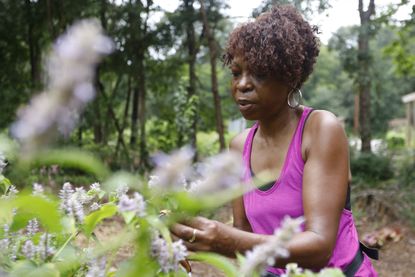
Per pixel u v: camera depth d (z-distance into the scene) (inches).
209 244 36.7
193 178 26.2
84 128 440.5
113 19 465.1
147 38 471.8
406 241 251.4
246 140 60.3
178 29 474.3
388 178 450.6
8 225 33.9
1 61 458.9
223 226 37.5
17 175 19.8
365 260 55.5
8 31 453.7
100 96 467.2
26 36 467.5
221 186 25.2
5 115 370.3
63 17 417.4
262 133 58.1
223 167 24.9
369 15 467.5
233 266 28.3
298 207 53.2
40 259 32.9
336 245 52.8
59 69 16.9
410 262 224.5
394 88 1295.5
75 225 33.7
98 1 430.9
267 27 50.7
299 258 44.1
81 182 266.1
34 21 446.0
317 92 1400.1
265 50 50.0
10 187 36.7
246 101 52.6
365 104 506.6
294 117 56.1
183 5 476.4
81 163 21.6
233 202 62.2
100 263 33.2
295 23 53.9
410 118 962.1
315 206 47.7
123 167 440.8
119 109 609.6
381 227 282.2
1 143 18.4
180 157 25.3
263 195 54.9
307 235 45.2
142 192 28.0
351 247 53.8
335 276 29.1
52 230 27.3
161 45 476.1
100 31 17.1
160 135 539.2
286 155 54.2
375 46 935.7
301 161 53.0
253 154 58.2
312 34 54.9
